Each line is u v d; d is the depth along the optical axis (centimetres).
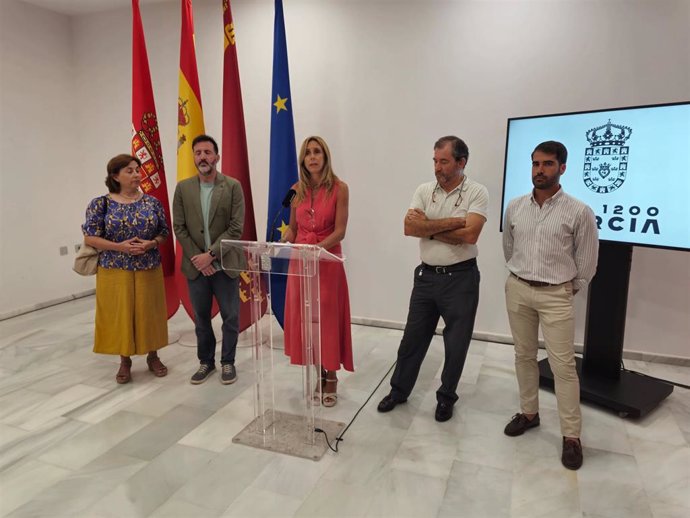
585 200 270
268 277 228
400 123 362
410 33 350
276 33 346
